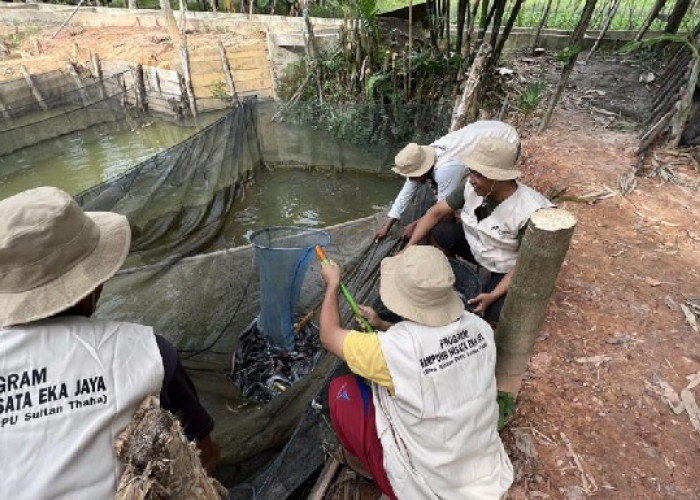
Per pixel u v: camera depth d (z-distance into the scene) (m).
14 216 1.07
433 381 1.63
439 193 3.20
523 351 2.05
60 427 1.00
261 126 5.71
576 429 2.23
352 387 1.94
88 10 10.46
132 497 0.94
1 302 1.08
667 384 2.41
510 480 1.82
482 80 5.40
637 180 4.02
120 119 8.47
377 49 6.28
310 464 2.24
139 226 4.04
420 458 1.67
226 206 5.04
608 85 6.12
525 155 4.57
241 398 2.92
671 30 6.48
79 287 1.13
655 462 2.09
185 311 3.16
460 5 5.69
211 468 1.55
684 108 4.19
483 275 3.18
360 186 6.10
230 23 9.22
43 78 8.21
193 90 8.02
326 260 2.15
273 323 3.05
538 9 9.27
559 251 1.75
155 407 1.05
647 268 3.11
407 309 1.68
